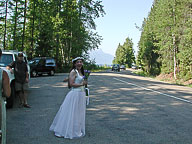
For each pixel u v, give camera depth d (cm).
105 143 474
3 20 3097
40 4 3438
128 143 475
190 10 3288
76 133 510
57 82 1745
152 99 1054
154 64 5366
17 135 520
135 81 2161
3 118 359
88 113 748
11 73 777
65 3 3772
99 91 1289
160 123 638
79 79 517
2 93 362
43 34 3694
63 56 4244
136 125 615
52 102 931
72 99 516
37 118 675
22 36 3234
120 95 1156
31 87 1434
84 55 4247
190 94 1289
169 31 3541
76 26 3859
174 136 526
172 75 3997
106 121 652
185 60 3306
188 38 3019
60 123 518
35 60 2428
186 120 675
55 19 3572
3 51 1030
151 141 490
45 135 522
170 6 3531
